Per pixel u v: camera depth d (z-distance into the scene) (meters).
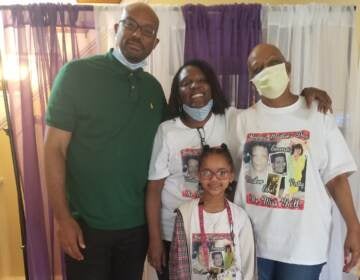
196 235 1.35
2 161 2.14
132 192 1.43
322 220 1.29
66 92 1.31
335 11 1.83
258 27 1.79
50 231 1.86
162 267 1.48
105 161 1.35
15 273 2.29
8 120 1.78
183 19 1.82
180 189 1.45
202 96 1.39
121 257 1.50
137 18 1.31
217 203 1.38
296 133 1.28
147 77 1.49
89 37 1.78
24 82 1.75
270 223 1.28
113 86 1.35
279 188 1.28
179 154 1.44
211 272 1.34
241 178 1.36
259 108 1.35
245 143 1.35
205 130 1.45
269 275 1.38
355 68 1.87
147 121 1.44
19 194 1.83
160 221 1.50
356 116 1.89
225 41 1.80
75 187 1.40
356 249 1.27
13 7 1.71
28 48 1.75
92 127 1.34
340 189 1.33
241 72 1.81
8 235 2.23
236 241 1.34
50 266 1.88
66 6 1.73
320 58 1.87
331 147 1.30
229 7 1.78
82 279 1.43
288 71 1.32
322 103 1.30
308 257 1.25
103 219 1.39
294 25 1.83
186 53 1.80
